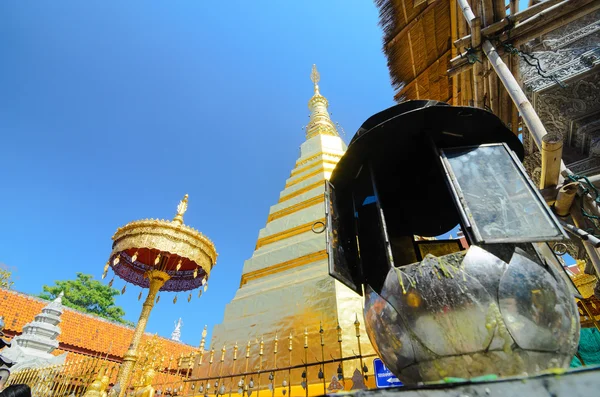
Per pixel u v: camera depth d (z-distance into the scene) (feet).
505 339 6.51
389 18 26.50
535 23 17.20
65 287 116.06
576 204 14.15
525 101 15.72
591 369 3.86
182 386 26.14
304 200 41.86
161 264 47.52
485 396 4.13
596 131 19.83
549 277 7.49
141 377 27.71
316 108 70.23
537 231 7.63
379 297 8.63
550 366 6.58
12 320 58.44
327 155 49.29
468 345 6.69
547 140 13.21
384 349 8.27
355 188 13.12
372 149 11.68
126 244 38.01
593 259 14.61
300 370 23.59
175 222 40.16
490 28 18.22
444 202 15.19
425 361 7.13
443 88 30.76
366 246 12.87
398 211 15.35
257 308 30.68
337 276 10.61
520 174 8.95
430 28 26.22
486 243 7.50
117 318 124.36
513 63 22.79
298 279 30.96
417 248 14.01
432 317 7.19
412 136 11.33
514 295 6.96
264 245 40.34
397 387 4.49
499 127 10.50
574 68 20.31
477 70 21.97
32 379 35.65
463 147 10.13
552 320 6.91
